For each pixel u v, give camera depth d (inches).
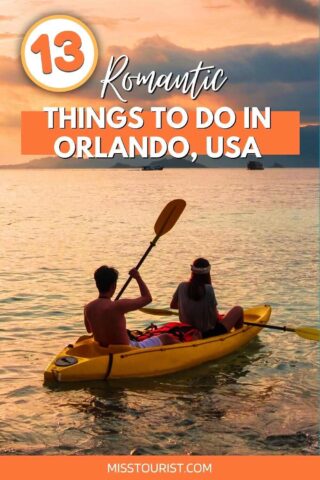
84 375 243.6
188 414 213.0
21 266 519.2
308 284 439.2
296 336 311.3
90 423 204.8
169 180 3149.6
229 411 216.1
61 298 392.5
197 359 267.4
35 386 238.2
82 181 3100.4
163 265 524.4
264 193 1707.7
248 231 788.0
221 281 450.3
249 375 255.8
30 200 1515.7
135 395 232.2
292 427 201.6
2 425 201.6
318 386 241.8
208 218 964.6
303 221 912.9
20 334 308.3
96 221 958.4
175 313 310.3
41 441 191.3
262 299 395.2
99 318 252.7
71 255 587.2
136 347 257.4
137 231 811.4
